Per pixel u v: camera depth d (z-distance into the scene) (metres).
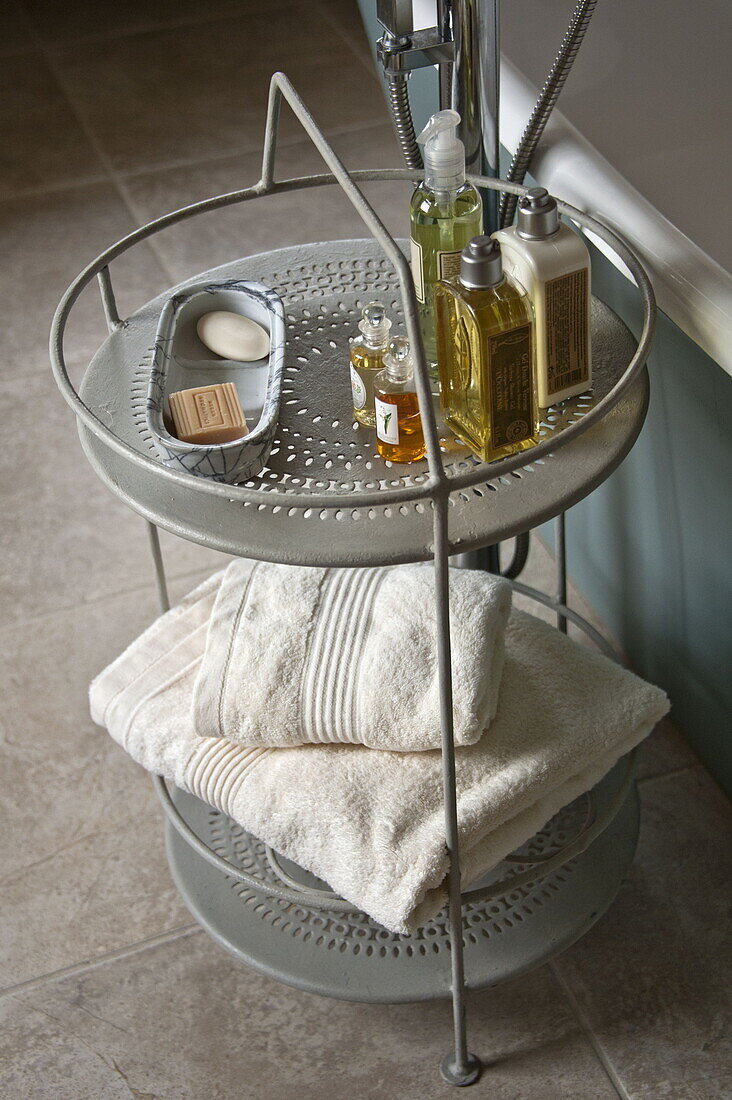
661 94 1.07
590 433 0.78
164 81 2.61
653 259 0.88
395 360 0.75
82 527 1.55
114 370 0.89
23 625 1.42
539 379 0.78
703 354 0.89
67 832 1.19
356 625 0.88
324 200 2.16
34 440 1.69
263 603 0.90
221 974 1.05
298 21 2.79
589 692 0.92
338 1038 1.00
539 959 0.95
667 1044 0.97
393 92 0.88
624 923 1.06
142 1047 1.01
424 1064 0.98
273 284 0.97
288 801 0.87
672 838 1.12
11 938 1.10
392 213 2.09
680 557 1.06
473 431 0.76
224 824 1.09
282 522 0.74
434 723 0.84
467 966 0.95
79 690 1.33
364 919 0.99
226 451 0.75
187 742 0.93
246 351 0.87
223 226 2.12
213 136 2.41
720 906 1.06
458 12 0.85
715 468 0.94
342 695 0.86
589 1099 0.94
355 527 0.73
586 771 0.91
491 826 0.84
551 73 0.86
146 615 1.42
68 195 2.28
